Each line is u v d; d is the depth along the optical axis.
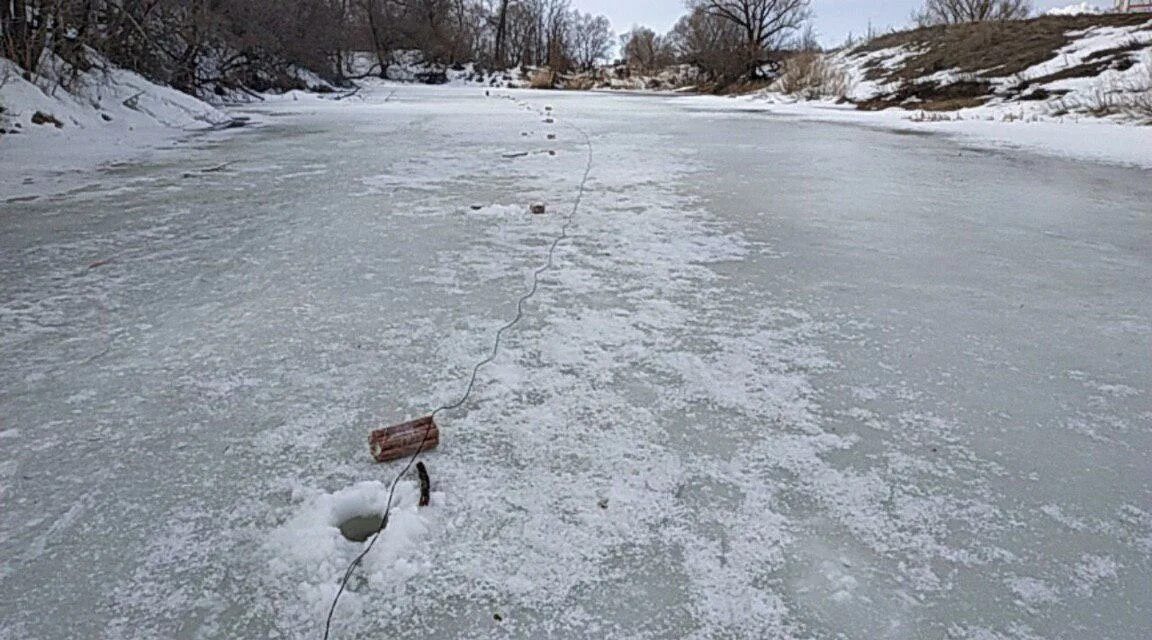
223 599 1.67
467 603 1.66
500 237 4.96
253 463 2.22
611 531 1.91
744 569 1.78
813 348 3.11
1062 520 1.96
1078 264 4.38
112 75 13.50
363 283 3.93
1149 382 2.78
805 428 2.44
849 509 2.01
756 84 33.56
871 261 4.44
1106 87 15.95
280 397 2.63
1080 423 2.47
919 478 2.15
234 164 8.48
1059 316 3.48
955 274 4.17
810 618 1.62
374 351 3.04
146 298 3.67
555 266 4.29
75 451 2.28
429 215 5.64
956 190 7.01
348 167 8.25
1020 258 4.52
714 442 2.35
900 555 1.83
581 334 3.25
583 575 1.75
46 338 3.15
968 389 2.72
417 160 8.90
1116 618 1.62
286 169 8.08
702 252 4.63
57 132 10.49
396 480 2.12
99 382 2.74
